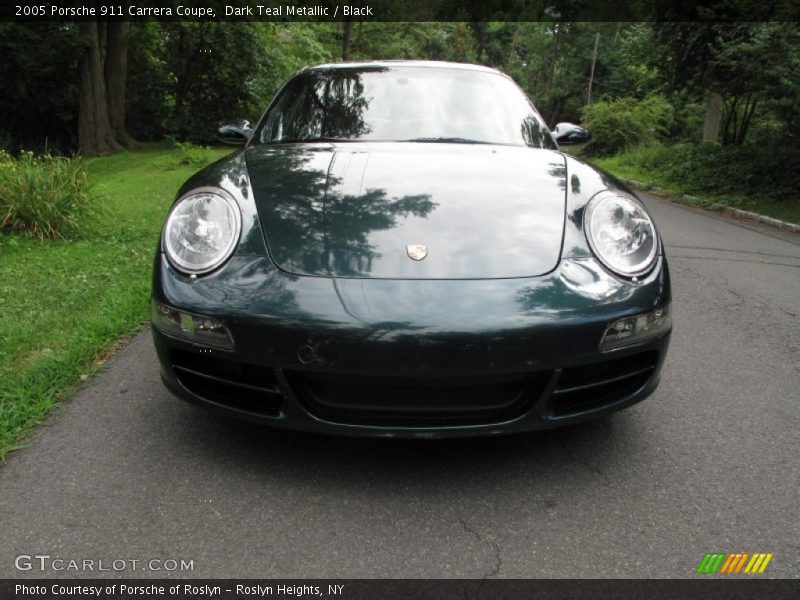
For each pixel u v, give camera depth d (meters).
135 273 4.56
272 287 1.91
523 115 3.22
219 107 24.81
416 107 3.11
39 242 5.72
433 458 2.18
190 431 2.33
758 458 2.22
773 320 3.81
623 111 21.20
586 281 1.98
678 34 11.80
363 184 2.31
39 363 2.84
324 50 29.22
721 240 6.76
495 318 1.84
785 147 9.87
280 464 2.12
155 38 23.23
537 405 1.94
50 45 18.23
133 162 16.70
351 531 1.79
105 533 1.76
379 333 1.81
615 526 1.83
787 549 1.75
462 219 2.12
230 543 1.73
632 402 2.10
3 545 1.71
